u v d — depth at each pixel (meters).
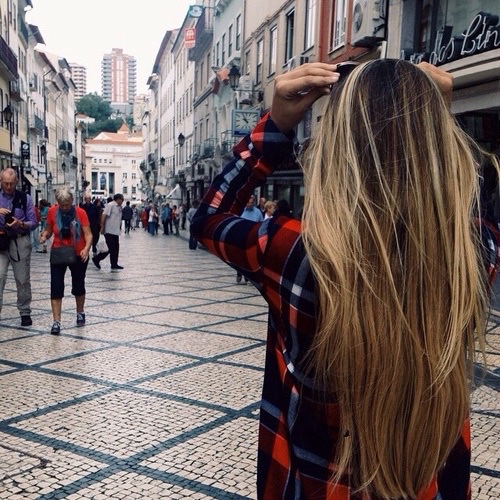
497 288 1.09
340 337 0.93
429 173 0.98
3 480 3.01
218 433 3.66
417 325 0.94
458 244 0.97
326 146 1.04
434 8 10.52
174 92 51.34
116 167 115.38
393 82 1.03
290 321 1.01
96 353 5.56
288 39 19.17
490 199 1.14
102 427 3.73
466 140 1.08
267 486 1.07
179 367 5.10
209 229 1.17
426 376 0.94
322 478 1.00
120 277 11.98
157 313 7.76
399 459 0.95
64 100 65.31
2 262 6.57
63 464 3.20
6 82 29.77
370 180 0.98
